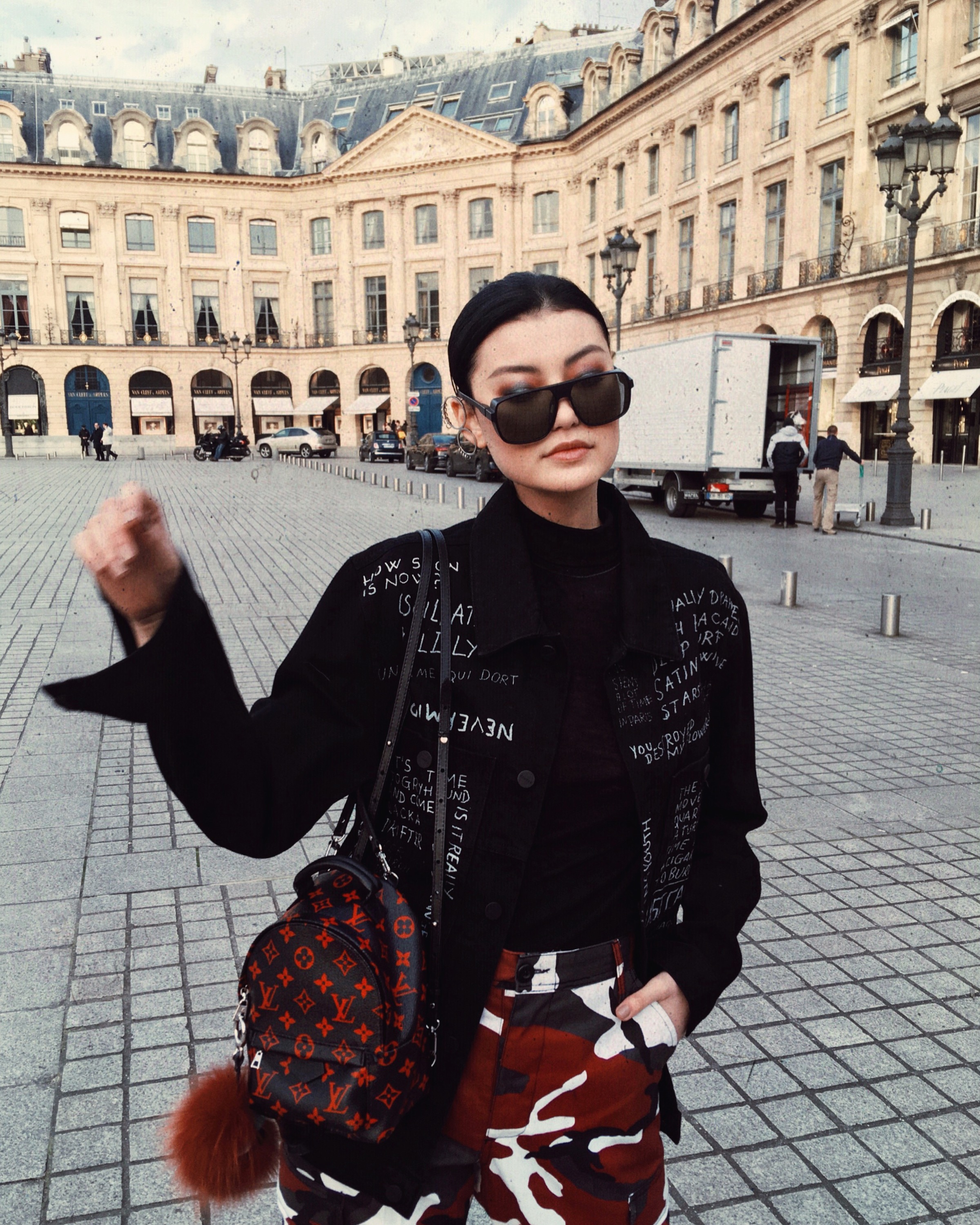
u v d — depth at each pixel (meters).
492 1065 1.20
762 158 35.72
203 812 1.06
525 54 54.69
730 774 1.40
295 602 9.55
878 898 3.80
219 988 3.08
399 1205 1.18
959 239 27.52
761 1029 2.95
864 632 8.77
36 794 4.66
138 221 54.50
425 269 54.12
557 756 1.21
